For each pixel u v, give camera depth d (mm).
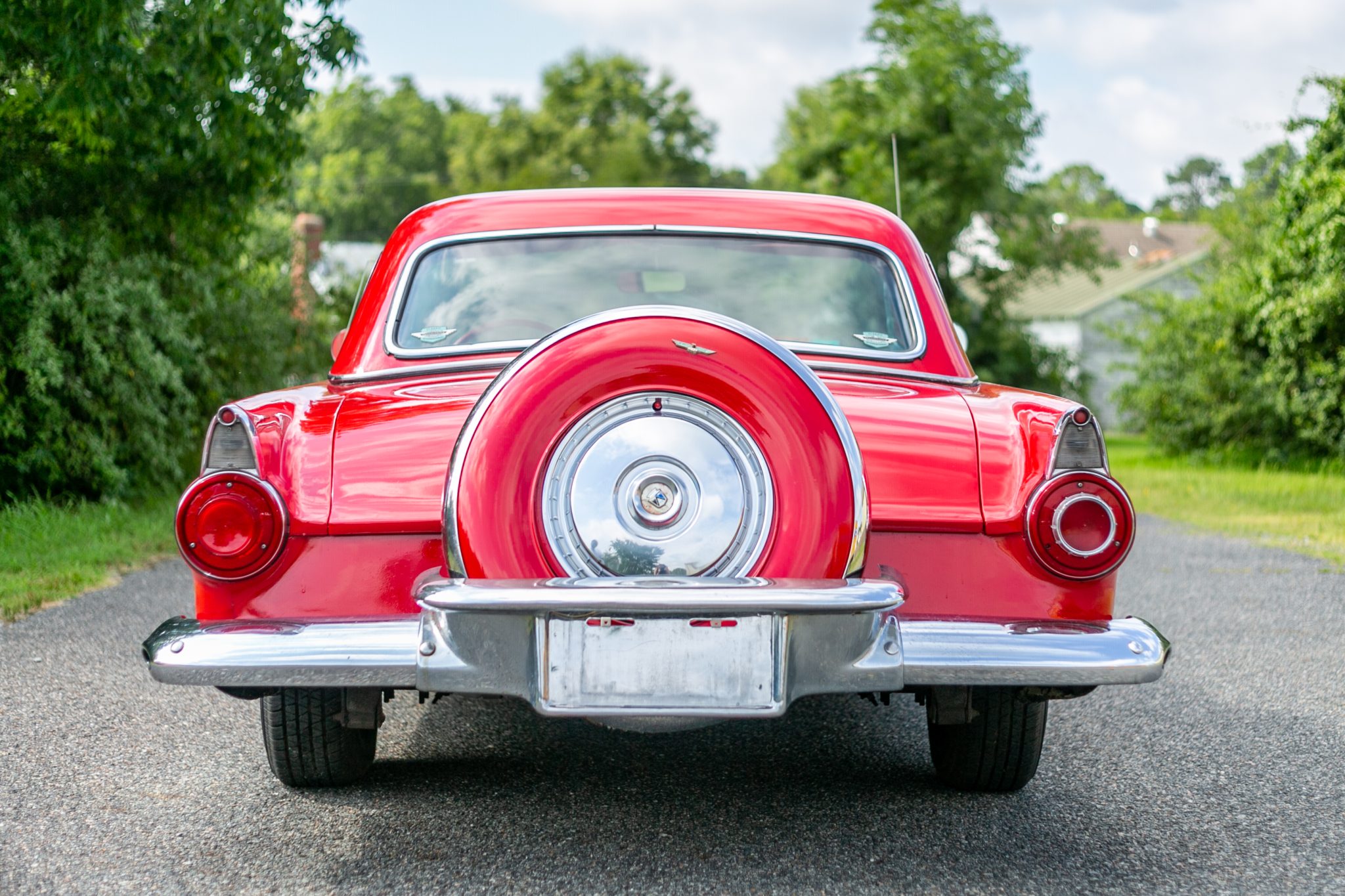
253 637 2729
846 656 2701
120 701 4602
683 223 3861
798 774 3801
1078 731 4395
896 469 2967
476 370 3518
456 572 2742
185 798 3496
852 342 3740
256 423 2975
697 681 2648
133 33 9250
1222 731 4406
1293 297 17031
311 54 10523
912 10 34469
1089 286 54438
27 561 7531
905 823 3336
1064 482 2906
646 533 2729
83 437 9609
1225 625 6496
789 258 3834
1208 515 12047
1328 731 4398
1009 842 3199
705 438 2752
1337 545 9930
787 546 2721
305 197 30516
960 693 3166
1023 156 34844
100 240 10172
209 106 10078
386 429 3004
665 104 74062
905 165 34406
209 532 2865
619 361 2732
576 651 2654
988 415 3107
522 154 72688
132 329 10195
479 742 4141
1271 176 19438
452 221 3855
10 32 8727
